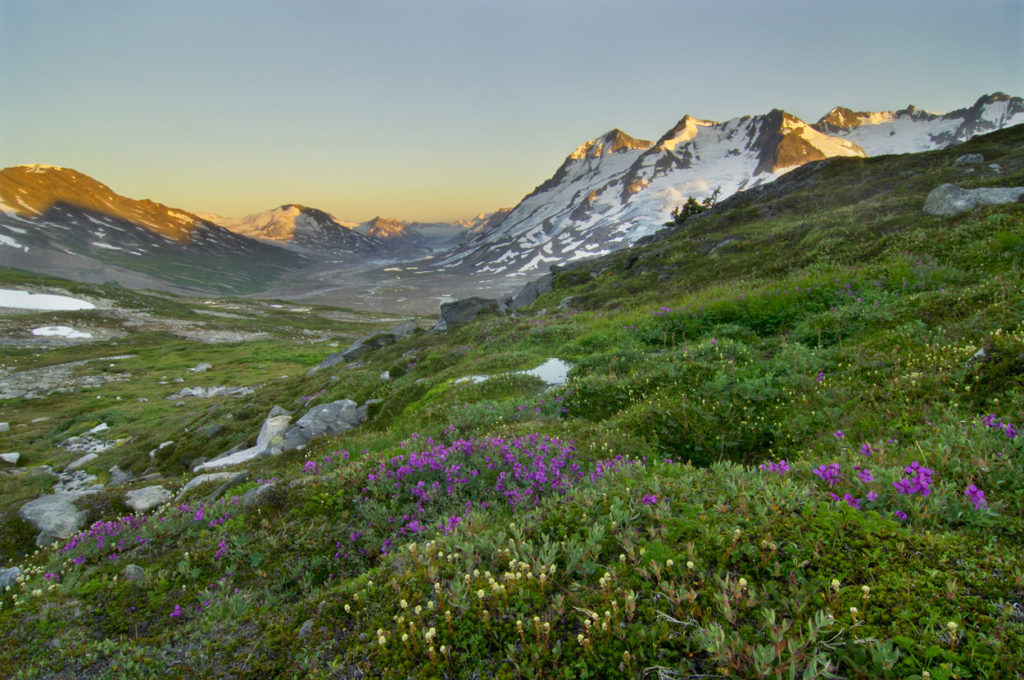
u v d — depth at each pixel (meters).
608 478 5.99
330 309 177.38
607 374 14.41
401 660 3.31
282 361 73.38
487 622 3.32
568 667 2.95
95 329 110.75
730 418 9.25
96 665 4.33
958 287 14.60
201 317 136.00
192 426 32.25
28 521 12.18
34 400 53.59
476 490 6.94
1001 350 7.39
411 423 14.74
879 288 16.14
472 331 30.88
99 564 6.44
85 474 28.70
